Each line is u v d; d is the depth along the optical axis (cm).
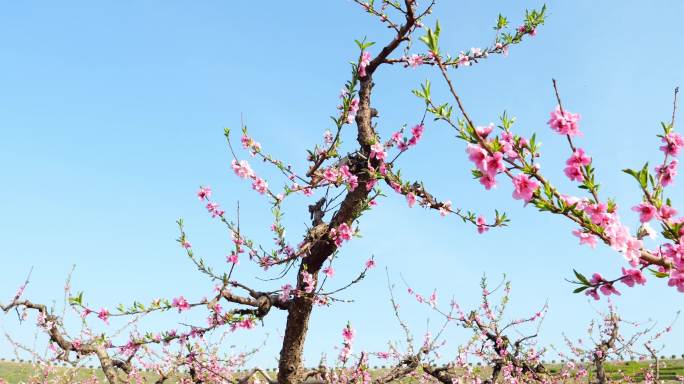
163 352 802
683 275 325
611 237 312
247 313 662
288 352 679
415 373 846
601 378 1023
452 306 977
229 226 653
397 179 583
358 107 666
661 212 327
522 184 318
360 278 677
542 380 974
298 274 680
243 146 654
